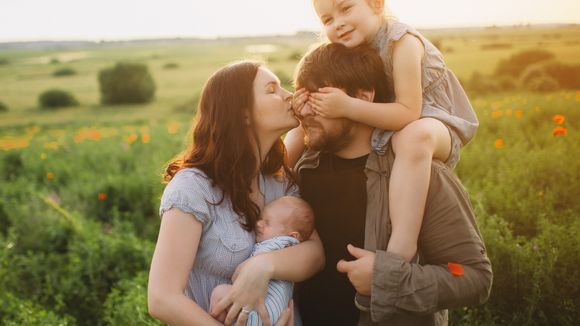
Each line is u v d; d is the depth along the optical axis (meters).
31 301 4.29
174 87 51.66
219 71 2.07
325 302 2.20
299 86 2.09
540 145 6.52
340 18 2.15
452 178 1.97
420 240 1.96
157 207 6.43
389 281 1.80
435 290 1.80
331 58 2.04
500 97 13.89
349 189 2.11
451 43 24.05
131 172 8.49
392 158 1.97
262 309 1.88
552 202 4.32
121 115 36.50
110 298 4.05
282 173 2.26
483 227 3.52
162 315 1.80
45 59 83.19
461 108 2.25
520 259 3.19
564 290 3.03
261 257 1.93
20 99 49.78
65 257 5.26
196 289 2.00
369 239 1.96
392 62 2.07
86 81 62.34
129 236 5.40
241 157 2.01
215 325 1.83
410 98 1.98
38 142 13.41
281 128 2.05
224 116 2.00
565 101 8.82
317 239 2.15
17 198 7.39
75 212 6.41
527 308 2.98
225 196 2.00
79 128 24.97
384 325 1.93
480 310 3.14
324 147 2.09
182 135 10.73
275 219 2.08
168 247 1.84
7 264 4.81
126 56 83.06
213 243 1.95
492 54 20.25
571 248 3.20
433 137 1.89
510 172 5.02
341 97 1.95
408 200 1.84
